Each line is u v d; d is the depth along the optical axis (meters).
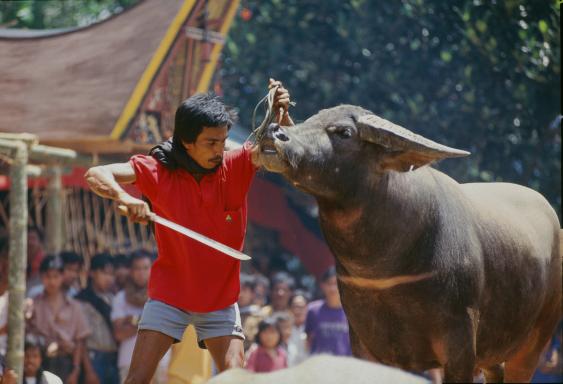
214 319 6.77
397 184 6.61
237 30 21.69
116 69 13.91
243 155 6.77
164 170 6.61
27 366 11.84
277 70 21.78
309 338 14.09
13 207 10.75
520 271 7.39
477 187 7.91
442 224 6.77
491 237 7.18
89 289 13.49
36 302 12.83
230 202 6.75
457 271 6.76
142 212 5.80
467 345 6.77
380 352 7.04
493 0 17.27
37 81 14.13
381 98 20.81
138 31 14.30
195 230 6.66
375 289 6.76
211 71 14.77
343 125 6.44
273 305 15.77
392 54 20.64
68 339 12.80
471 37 17.70
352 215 6.54
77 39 14.77
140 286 13.29
